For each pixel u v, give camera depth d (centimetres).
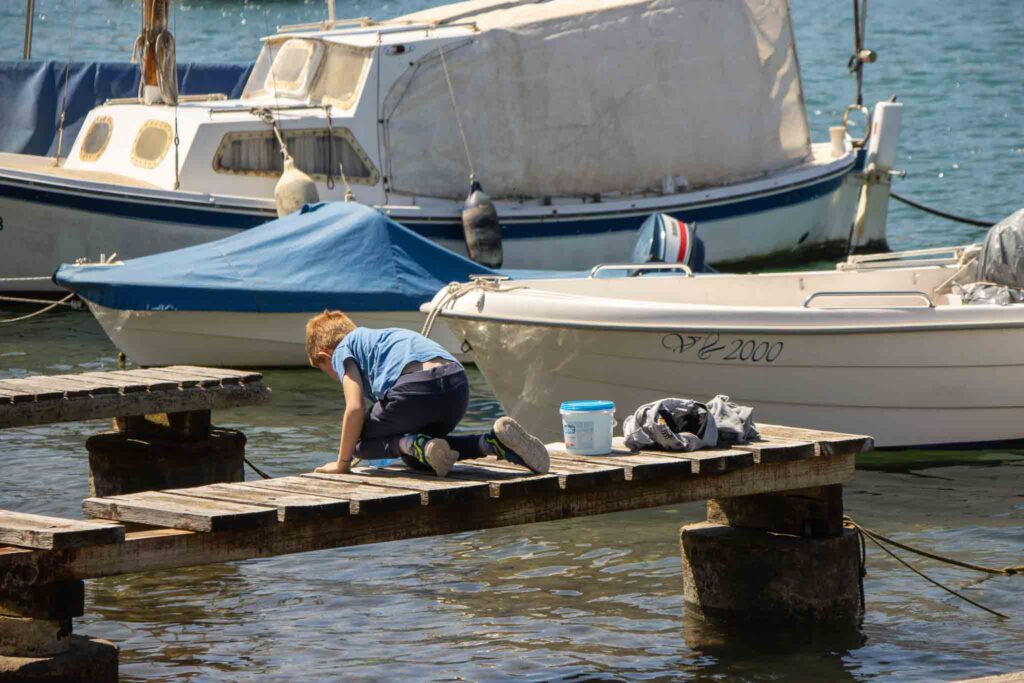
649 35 3447
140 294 2616
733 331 1961
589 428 1309
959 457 2055
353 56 3241
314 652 1286
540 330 1983
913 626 1349
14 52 9606
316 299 2619
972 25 9200
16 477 1922
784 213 3688
